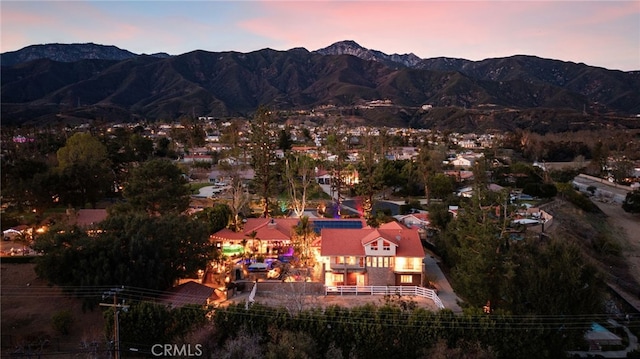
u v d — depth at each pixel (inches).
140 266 1707.7
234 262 2244.1
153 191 2486.5
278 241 2410.2
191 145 7003.0
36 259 1737.2
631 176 5620.1
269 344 1229.1
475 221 1834.4
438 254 2445.9
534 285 1502.2
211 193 3993.6
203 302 1675.7
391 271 2000.5
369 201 3452.3
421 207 3698.3
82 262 1679.4
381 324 1400.1
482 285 1647.4
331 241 2065.7
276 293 1911.9
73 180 2888.8
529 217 3208.7
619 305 2069.4
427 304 1817.2
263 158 3329.2
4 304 1738.4
